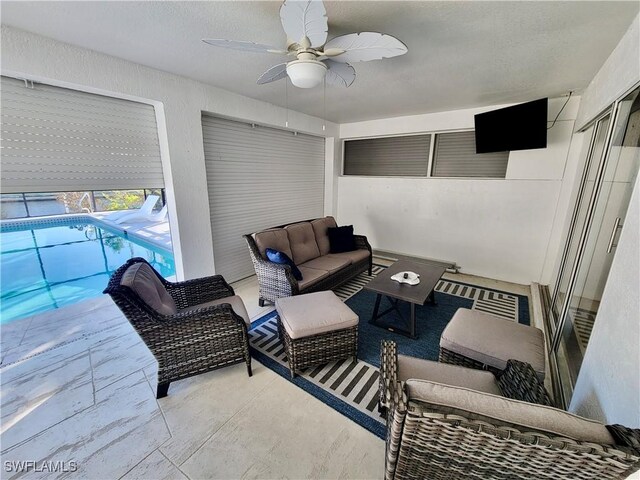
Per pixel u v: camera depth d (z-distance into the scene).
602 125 2.17
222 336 1.75
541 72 2.25
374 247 4.86
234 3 1.39
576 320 1.94
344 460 1.32
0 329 2.39
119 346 2.17
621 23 1.50
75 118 2.09
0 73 1.70
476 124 3.20
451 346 1.55
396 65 2.14
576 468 0.71
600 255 1.71
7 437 1.42
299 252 3.23
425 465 0.92
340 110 3.75
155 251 4.60
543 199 3.27
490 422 0.75
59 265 4.32
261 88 2.83
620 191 1.56
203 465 1.29
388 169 4.52
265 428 1.48
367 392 1.74
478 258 3.86
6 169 1.85
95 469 1.27
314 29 1.24
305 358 1.84
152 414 1.56
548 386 1.79
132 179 2.47
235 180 3.47
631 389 0.82
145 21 1.57
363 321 2.63
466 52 1.92
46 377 1.84
